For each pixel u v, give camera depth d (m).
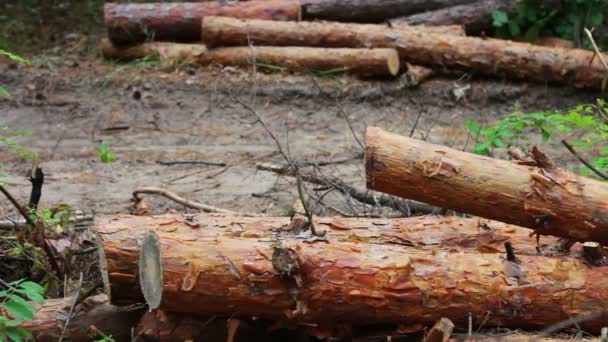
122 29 17.14
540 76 16.03
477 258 6.53
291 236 6.69
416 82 15.82
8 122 14.91
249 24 16.62
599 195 6.50
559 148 13.41
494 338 6.20
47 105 15.58
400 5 17.52
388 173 6.50
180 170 12.69
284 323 6.43
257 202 11.06
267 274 6.19
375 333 6.57
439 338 6.15
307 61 16.19
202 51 16.72
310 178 9.67
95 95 15.94
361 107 15.58
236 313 6.34
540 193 6.48
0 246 8.46
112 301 6.60
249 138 14.27
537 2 17.14
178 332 6.54
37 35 18.66
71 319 6.90
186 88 15.98
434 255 6.52
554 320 6.43
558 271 6.47
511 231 7.26
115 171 12.63
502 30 17.34
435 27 16.94
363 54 16.03
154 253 6.24
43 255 7.93
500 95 15.84
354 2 17.48
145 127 14.77
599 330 6.48
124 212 10.67
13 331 6.45
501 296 6.37
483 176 6.52
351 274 6.26
